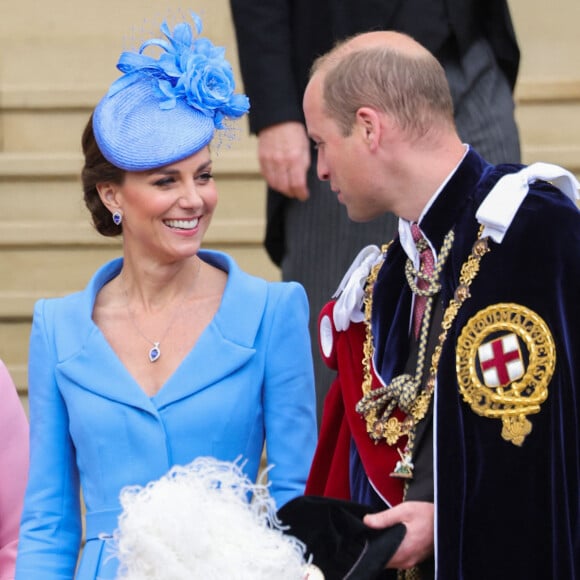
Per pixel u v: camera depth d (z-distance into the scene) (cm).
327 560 1072
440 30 1656
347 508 1101
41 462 1241
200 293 1266
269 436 1232
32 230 2419
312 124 1173
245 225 2391
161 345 1240
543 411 1073
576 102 2428
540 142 2436
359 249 1686
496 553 1073
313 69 1196
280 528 1049
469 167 1148
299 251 1720
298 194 1697
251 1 1697
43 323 1258
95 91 2517
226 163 2433
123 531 965
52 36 2569
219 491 1003
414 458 1142
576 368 1077
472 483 1083
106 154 1211
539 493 1070
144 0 2548
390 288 1196
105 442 1209
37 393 1248
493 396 1081
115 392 1213
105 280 1289
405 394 1141
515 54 1712
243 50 1706
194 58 1217
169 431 1205
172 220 1220
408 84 1132
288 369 1233
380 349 1186
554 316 1083
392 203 1163
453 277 1130
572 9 2477
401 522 1092
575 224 1109
